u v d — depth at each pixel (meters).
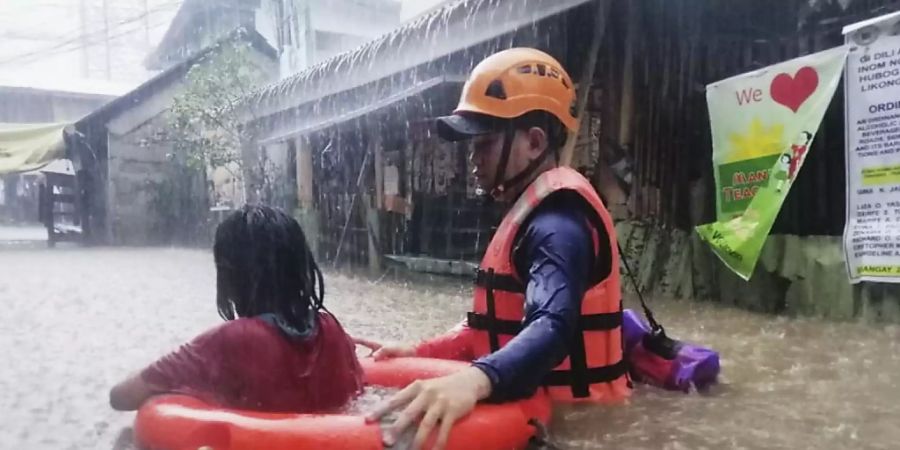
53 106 31.44
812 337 5.38
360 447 2.20
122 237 22.23
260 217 2.72
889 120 5.79
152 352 5.31
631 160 8.65
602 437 2.76
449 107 10.38
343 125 12.95
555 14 7.21
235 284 2.75
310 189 15.41
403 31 9.80
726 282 7.46
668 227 8.28
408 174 12.05
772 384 3.71
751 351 4.79
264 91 15.85
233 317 2.83
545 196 3.05
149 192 22.44
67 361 4.97
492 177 3.25
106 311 7.64
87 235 22.36
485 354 3.27
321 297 2.85
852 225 6.14
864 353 4.68
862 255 6.06
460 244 11.21
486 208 10.97
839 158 6.82
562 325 2.66
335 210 14.41
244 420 2.29
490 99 3.16
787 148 6.59
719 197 7.32
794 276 6.76
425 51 9.43
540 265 2.85
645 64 8.52
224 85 18.64
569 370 3.19
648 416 3.04
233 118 18.06
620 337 3.34
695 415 3.07
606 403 3.21
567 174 3.16
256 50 20.58
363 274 11.58
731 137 7.11
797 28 7.17
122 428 3.22
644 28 8.48
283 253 2.70
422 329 6.18
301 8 19.50
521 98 3.15
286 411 2.64
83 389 4.08
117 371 4.62
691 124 8.17
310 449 2.19
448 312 7.26
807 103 6.43
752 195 6.95
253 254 2.70
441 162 11.35
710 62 8.03
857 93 6.01
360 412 2.77
